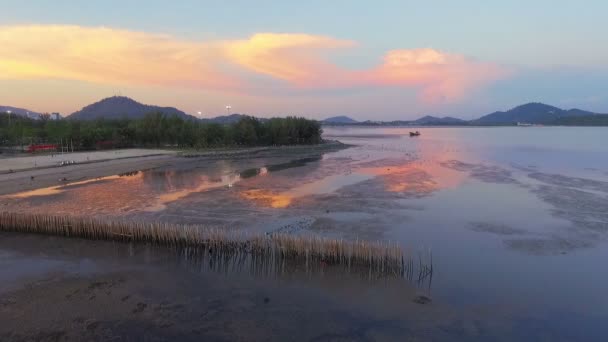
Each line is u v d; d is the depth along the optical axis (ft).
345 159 217.77
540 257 63.72
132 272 57.67
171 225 69.82
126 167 172.04
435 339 40.68
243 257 63.87
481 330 42.45
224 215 88.84
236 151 275.59
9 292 50.83
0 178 134.51
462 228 79.41
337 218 86.48
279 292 51.49
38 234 74.74
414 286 53.21
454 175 148.77
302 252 61.46
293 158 226.17
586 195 108.47
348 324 43.57
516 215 88.99
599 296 50.31
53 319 43.98
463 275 56.75
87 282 54.08
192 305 47.78
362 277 56.08
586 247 68.08
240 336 41.09
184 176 148.66
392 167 176.04
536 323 43.96
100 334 41.06
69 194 111.45
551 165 175.01
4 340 39.73
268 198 107.04
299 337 41.01
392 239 72.43
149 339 40.27
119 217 86.69
